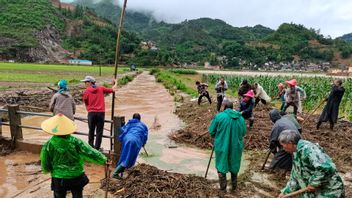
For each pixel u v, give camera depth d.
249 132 11.80
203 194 6.85
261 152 10.24
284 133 4.42
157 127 13.80
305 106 20.30
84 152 5.06
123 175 7.73
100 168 8.38
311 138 11.37
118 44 8.77
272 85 30.17
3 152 9.27
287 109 12.98
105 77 47.47
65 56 140.50
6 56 121.31
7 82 32.56
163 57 130.75
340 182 4.16
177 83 34.06
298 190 4.30
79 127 13.59
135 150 7.40
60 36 163.00
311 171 4.18
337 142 11.22
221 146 6.95
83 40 159.50
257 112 15.77
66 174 5.00
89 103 8.59
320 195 4.17
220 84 16.16
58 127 4.94
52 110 8.55
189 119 15.52
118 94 27.52
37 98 20.61
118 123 8.30
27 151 9.51
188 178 7.51
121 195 6.74
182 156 9.88
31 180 7.48
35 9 166.00
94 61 128.25
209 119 13.99
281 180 7.90
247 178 8.00
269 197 6.98
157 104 21.59
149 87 35.91
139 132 7.59
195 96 24.72
